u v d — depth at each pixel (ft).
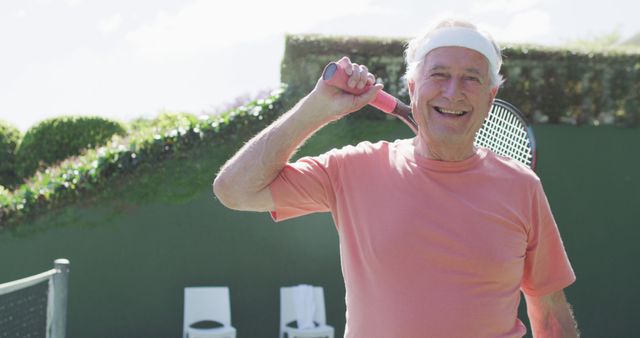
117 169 27.17
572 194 29.76
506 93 29.58
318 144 28.22
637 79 30.01
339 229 7.34
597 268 29.76
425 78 7.05
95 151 28.78
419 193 6.98
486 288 6.89
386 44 28.81
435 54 7.03
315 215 28.25
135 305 27.12
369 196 7.10
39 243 26.71
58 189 26.81
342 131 28.37
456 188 7.01
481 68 6.98
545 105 29.73
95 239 27.02
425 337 6.79
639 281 29.91
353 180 7.23
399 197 6.98
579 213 29.76
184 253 27.48
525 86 29.73
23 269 26.58
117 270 27.09
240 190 7.10
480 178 7.09
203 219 27.61
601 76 30.01
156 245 27.32
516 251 7.08
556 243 7.54
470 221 6.91
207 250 27.61
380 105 7.91
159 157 27.43
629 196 30.01
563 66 29.81
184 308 26.63
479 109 7.03
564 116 29.86
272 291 27.96
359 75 6.75
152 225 27.35
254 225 27.94
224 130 27.66
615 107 30.04
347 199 7.22
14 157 32.42
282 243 28.09
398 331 6.81
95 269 26.96
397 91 28.84
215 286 27.55
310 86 28.43
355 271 7.12
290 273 28.09
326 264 28.25
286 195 7.22
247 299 27.81
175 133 27.45
